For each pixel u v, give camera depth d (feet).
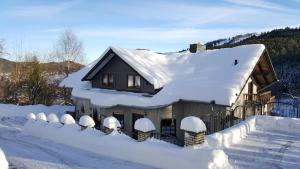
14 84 143.23
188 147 43.96
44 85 143.43
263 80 87.25
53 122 67.92
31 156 50.98
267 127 64.13
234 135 53.72
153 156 45.85
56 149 55.62
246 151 48.96
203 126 44.78
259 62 80.28
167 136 73.20
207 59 83.82
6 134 70.64
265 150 49.57
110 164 46.34
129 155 48.55
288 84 153.38
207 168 40.11
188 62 86.28
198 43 97.66
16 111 106.11
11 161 47.93
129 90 83.25
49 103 143.74
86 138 55.98
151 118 73.20
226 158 42.50
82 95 87.51
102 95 81.92
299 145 52.39
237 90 66.03
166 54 96.73
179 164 43.01
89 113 88.89
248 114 76.02
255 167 42.16
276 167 42.32
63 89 144.56
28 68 146.00
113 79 87.56
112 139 52.13
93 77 92.58
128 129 77.51
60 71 167.12
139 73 77.71
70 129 60.90
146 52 90.74
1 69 166.09
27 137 66.64
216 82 70.33
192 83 73.10
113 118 56.13
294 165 43.19
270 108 90.63
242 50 78.95
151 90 77.92
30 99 140.97
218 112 68.59
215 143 49.39
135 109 76.02
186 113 74.23
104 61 86.99
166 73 82.74
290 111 94.73
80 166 45.32
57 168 44.37
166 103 70.08
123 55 81.41
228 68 74.74
